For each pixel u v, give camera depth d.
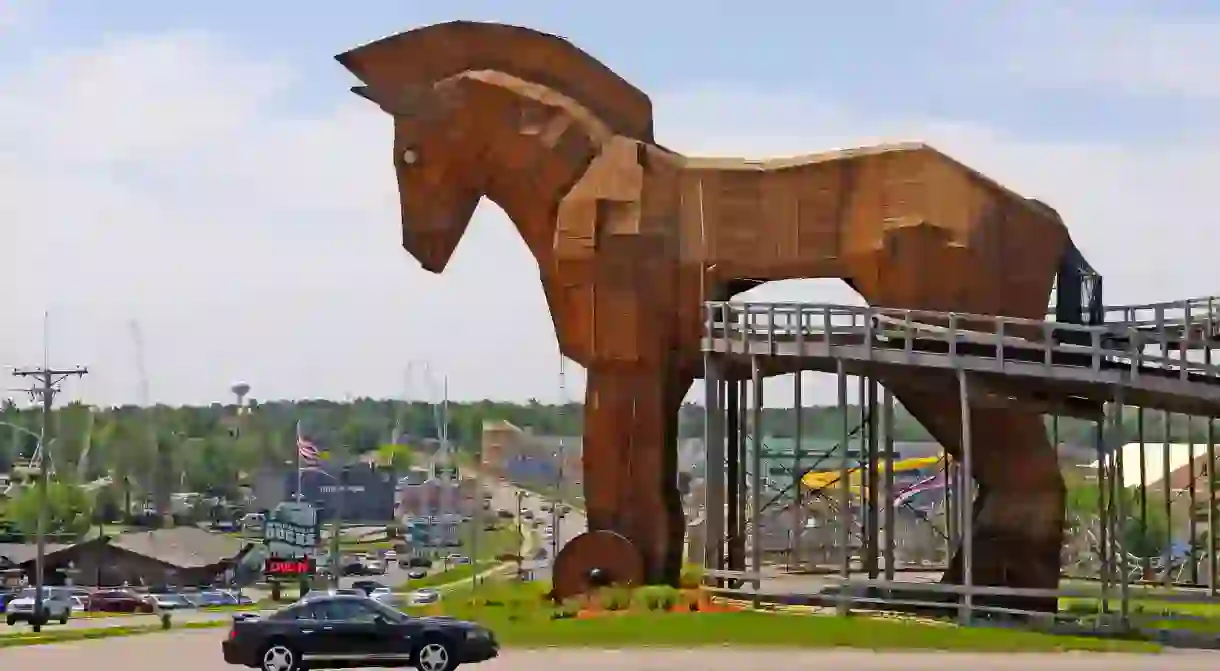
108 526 127.25
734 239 34.41
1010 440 33.09
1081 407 32.28
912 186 33.56
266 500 154.50
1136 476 74.56
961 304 33.12
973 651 25.78
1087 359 33.62
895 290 33.34
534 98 36.03
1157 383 28.64
